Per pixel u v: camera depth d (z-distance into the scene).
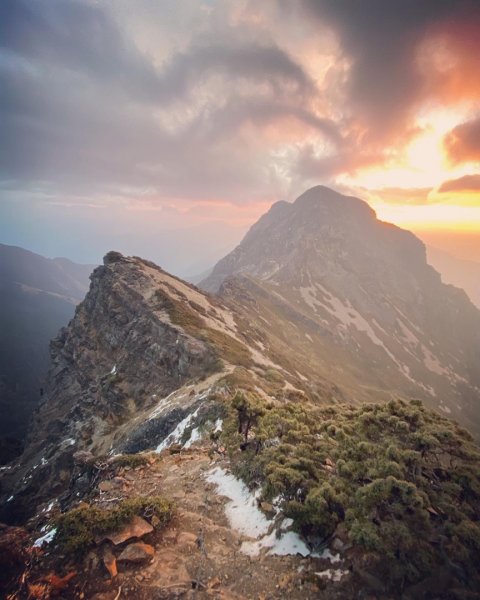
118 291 98.69
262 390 54.31
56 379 106.19
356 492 14.86
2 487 75.25
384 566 12.70
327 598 12.30
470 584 11.95
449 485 15.29
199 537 15.61
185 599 12.18
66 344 109.38
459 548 12.70
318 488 16.02
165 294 93.25
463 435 18.73
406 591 11.96
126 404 70.00
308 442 21.58
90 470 34.09
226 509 18.47
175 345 71.19
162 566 13.54
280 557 14.43
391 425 19.53
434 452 17.34
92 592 12.12
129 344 81.06
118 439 56.72
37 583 12.01
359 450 17.97
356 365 190.38
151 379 71.38
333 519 14.77
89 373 93.25
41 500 59.16
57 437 77.50
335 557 13.79
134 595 12.16
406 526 13.47
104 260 117.81
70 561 13.17
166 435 45.47
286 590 12.78
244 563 14.25
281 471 17.78
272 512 17.05
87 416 74.56
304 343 173.25
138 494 20.42
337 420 24.83
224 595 12.52
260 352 91.75
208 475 22.59
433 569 12.30
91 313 107.75
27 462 80.69
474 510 14.68
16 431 163.12
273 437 23.56
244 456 23.09
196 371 64.56
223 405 40.38
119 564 13.28
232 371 59.03
